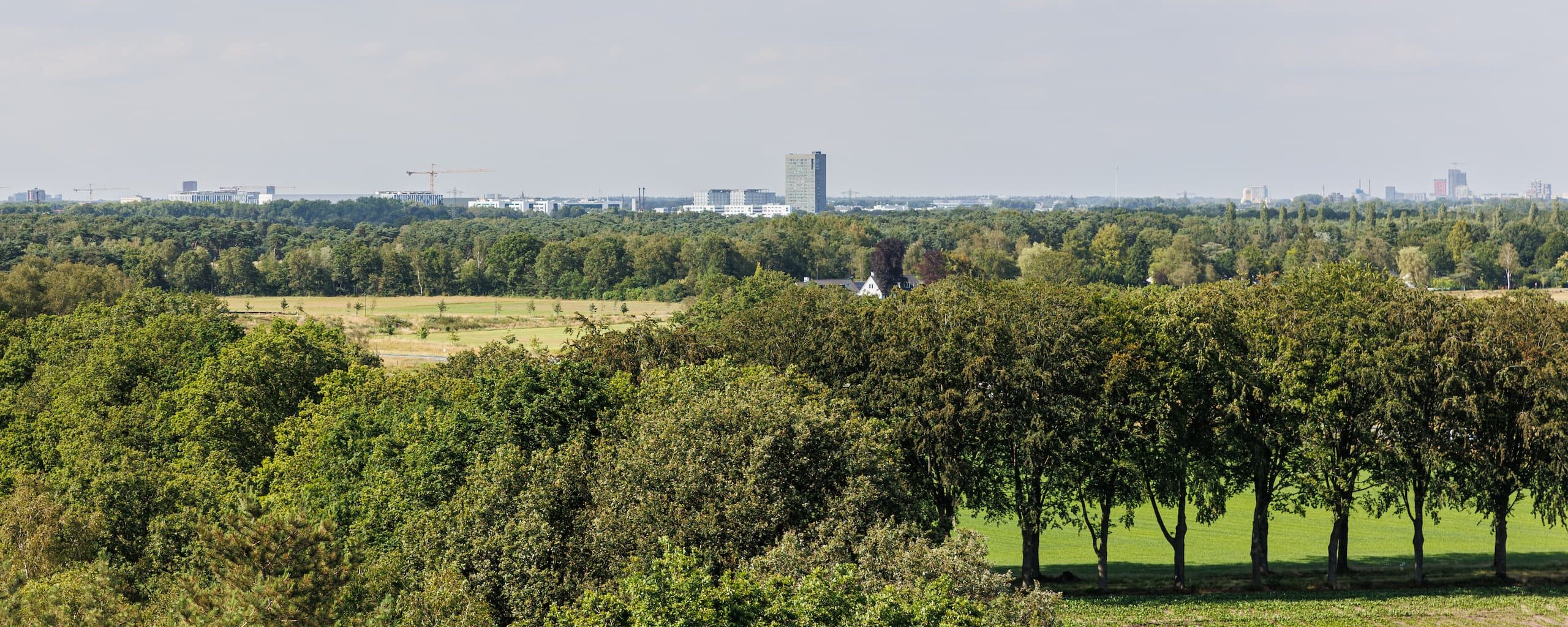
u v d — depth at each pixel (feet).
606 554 159.33
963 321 230.68
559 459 178.60
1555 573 240.53
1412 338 219.61
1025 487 244.01
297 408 297.74
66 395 320.91
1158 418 224.33
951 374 226.58
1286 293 237.86
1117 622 201.98
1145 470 233.35
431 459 198.29
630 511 163.22
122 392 329.93
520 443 198.70
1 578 158.40
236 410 274.36
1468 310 229.86
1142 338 233.55
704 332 286.87
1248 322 230.07
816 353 245.45
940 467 226.79
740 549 161.68
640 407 207.62
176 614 140.87
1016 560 262.26
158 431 285.02
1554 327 223.51
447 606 147.33
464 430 203.21
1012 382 222.69
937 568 139.95
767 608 127.85
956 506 253.03
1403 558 259.19
